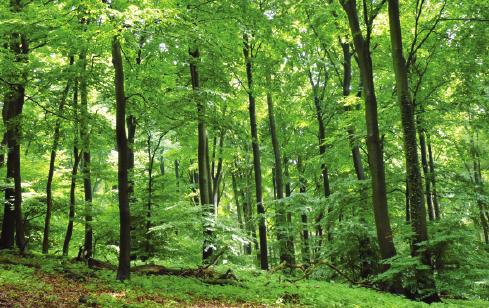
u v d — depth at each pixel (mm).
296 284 13203
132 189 16859
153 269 13305
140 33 11656
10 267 11422
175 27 11406
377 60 20312
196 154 24703
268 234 25938
